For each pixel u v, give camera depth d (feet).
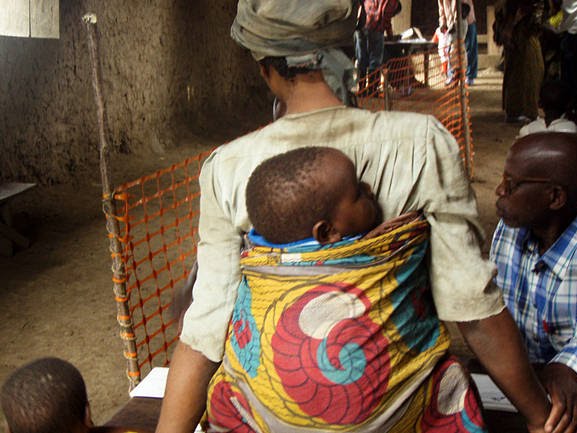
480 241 5.76
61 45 28.99
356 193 5.21
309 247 5.29
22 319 17.58
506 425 7.80
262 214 5.30
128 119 33.32
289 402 5.36
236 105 43.45
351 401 5.25
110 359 15.74
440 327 5.85
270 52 5.48
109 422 8.13
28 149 27.58
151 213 25.35
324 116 5.53
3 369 15.35
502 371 5.81
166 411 6.19
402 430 5.64
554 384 6.82
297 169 5.16
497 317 5.65
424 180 5.42
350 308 5.24
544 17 40.63
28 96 27.53
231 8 42.60
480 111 47.62
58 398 7.16
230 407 6.07
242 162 5.70
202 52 39.58
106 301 18.47
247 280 5.66
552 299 8.56
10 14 23.26
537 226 8.51
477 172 31.53
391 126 5.47
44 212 25.59
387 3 48.62
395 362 5.38
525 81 41.98
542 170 8.10
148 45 34.65
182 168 32.22
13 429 7.25
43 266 20.81
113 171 30.86
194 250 21.53
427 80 54.03
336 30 5.43
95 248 22.18
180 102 37.68
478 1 72.43
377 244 5.27
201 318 5.94
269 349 5.37
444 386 5.77
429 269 5.69
